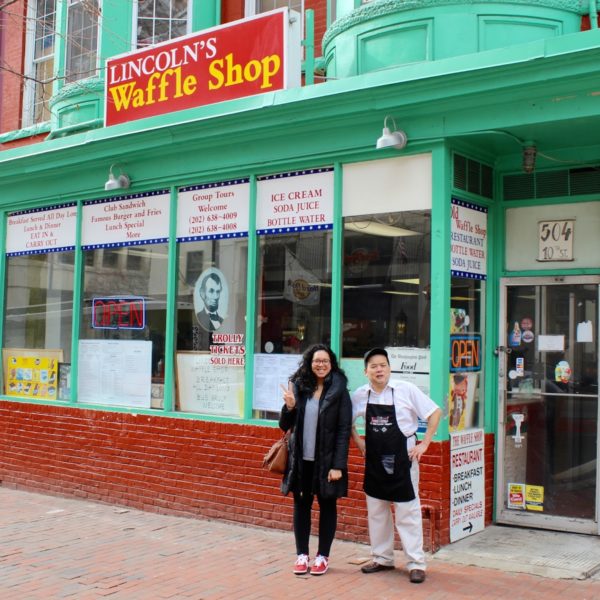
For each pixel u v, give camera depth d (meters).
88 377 9.98
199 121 8.44
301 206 8.20
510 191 7.97
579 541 7.24
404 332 7.44
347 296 7.84
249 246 8.51
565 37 6.40
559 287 7.72
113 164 9.61
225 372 8.69
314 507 7.80
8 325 11.14
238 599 5.96
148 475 9.13
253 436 8.29
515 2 7.78
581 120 6.70
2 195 11.20
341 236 7.88
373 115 7.52
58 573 6.66
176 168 9.12
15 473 10.62
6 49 13.49
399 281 7.50
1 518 8.80
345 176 7.91
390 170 7.61
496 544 7.18
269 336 8.37
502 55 6.68
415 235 7.42
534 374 7.79
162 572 6.67
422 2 7.89
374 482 6.38
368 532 7.36
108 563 6.95
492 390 7.91
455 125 7.15
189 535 7.96
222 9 11.16
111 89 9.72
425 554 6.92
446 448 7.14
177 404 9.08
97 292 9.98
